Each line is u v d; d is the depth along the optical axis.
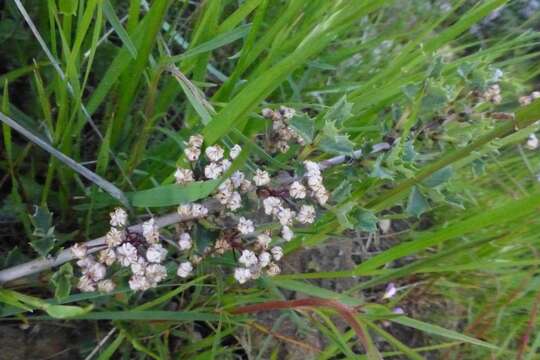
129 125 0.18
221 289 0.16
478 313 0.22
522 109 0.12
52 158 0.15
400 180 0.17
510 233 0.19
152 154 0.17
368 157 0.14
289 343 0.20
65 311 0.12
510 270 0.22
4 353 0.17
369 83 0.18
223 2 0.17
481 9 0.16
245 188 0.13
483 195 0.24
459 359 0.22
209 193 0.13
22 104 0.18
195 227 0.14
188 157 0.13
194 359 0.17
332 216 0.17
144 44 0.14
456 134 0.14
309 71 0.20
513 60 0.22
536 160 0.25
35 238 0.16
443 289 0.23
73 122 0.17
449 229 0.14
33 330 0.17
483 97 0.14
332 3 0.17
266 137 0.14
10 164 0.16
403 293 0.21
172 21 0.21
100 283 0.13
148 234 0.13
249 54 0.15
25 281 0.15
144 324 0.17
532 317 0.19
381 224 0.23
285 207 0.14
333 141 0.13
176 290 0.16
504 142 0.15
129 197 0.14
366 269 0.16
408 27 0.25
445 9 0.26
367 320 0.15
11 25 0.17
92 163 0.18
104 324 0.18
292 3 0.14
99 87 0.15
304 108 0.21
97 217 0.17
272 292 0.17
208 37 0.16
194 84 0.15
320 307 0.15
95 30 0.14
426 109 0.13
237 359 0.19
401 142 0.13
